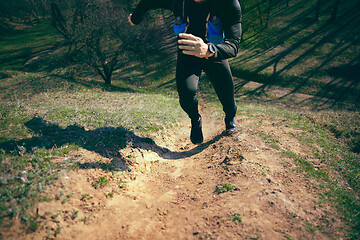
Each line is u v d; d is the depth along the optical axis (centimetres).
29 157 395
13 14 6138
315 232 312
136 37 3141
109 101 1638
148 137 625
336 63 3784
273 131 727
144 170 488
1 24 5931
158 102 1742
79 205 339
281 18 5441
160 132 704
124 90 2867
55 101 1581
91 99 1722
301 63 3934
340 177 509
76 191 358
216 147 615
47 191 338
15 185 329
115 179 414
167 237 314
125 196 390
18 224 279
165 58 4350
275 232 308
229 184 412
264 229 311
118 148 505
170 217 354
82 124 579
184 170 521
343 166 561
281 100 3155
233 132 652
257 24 5403
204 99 3008
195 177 478
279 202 363
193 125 448
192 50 292
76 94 2017
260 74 3831
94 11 2931
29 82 2427
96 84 2825
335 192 429
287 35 4800
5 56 4603
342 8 5312
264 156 524
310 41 4484
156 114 929
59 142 470
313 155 587
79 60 3012
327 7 5497
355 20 4816
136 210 367
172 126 829
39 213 301
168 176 492
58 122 566
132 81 3922
